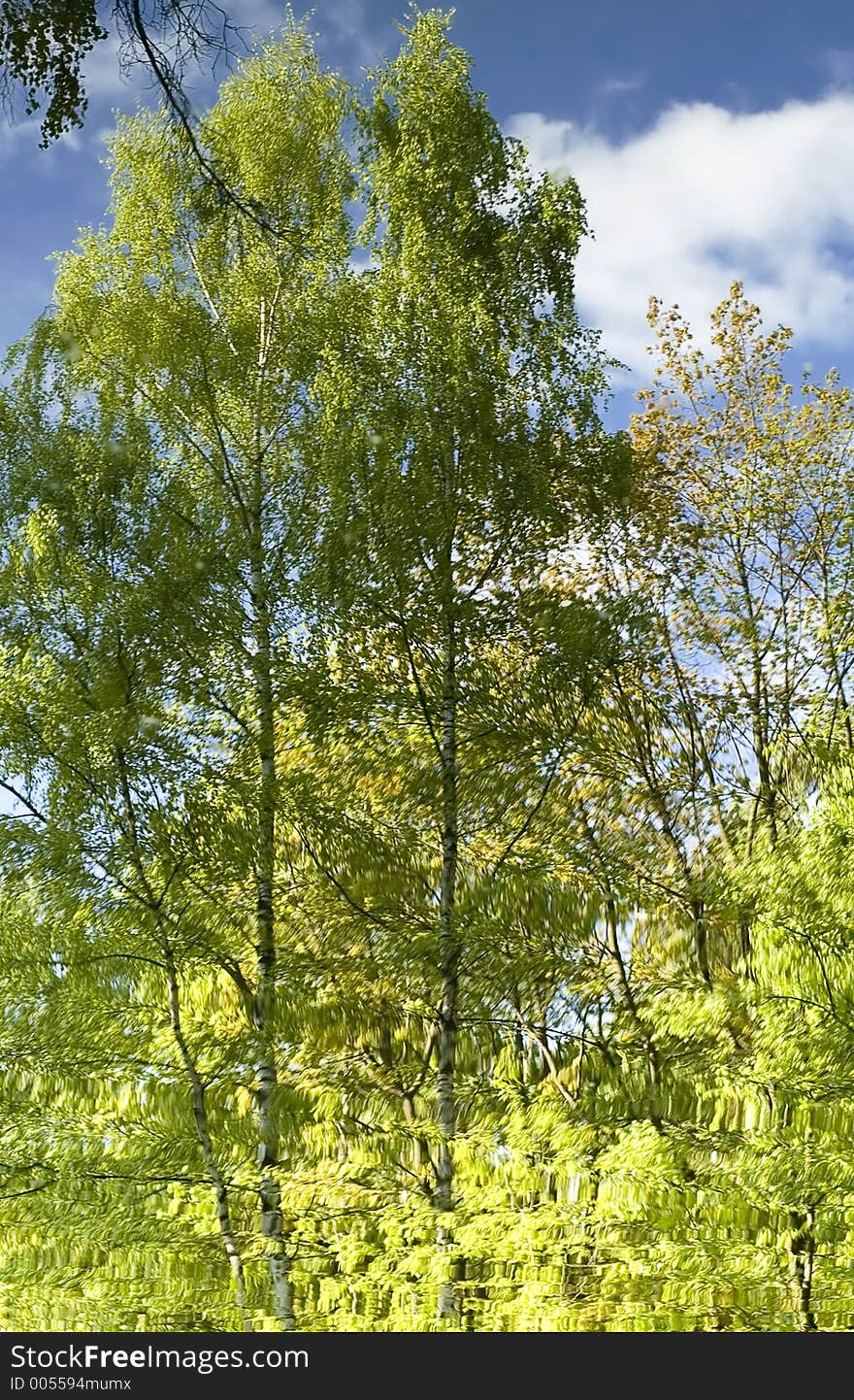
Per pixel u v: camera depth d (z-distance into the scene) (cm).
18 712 1211
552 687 1394
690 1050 1402
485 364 1452
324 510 1422
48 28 607
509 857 1412
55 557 1327
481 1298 1235
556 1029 1498
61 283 1599
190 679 1324
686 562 1853
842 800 1273
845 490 1788
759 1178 1204
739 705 1703
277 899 1353
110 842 1198
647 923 1608
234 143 1602
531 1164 1326
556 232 1577
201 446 1564
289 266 1586
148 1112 1237
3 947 1188
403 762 1370
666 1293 1200
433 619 1372
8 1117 1175
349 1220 1284
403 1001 1337
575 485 1522
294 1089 1298
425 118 1579
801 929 1241
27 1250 1157
